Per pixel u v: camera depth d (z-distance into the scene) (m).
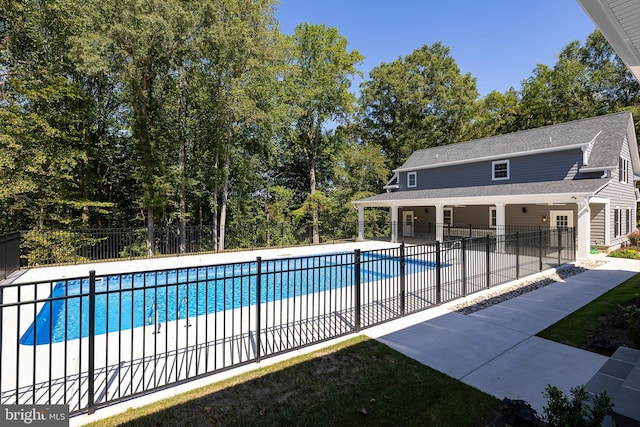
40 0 14.00
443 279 9.32
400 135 31.78
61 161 14.02
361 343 4.78
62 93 14.58
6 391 3.49
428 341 4.84
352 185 26.97
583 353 4.39
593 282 8.70
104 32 13.66
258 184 22.16
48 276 10.19
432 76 31.77
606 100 26.31
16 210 13.71
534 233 10.21
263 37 16.28
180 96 17.42
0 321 2.89
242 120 18.44
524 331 5.22
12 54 14.18
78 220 16.22
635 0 2.80
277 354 4.38
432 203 17.69
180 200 18.12
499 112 32.06
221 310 7.20
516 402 3.06
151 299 8.65
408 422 2.96
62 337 5.64
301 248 18.17
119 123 18.38
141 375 3.89
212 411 3.15
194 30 15.27
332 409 3.16
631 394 2.65
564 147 15.30
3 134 12.15
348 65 24.78
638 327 4.30
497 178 18.33
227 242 20.23
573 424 2.48
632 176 18.98
